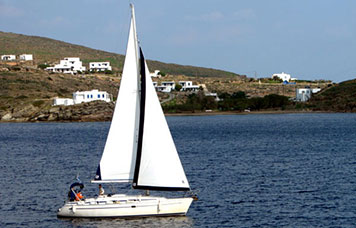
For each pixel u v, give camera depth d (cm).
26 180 10794
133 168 6975
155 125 6950
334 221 7169
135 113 6962
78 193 7306
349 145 17275
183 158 14375
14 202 8525
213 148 17212
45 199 8769
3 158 15212
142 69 6925
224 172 11488
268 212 7688
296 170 11631
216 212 7688
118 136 6938
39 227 6944
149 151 6931
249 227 6944
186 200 7100
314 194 8881
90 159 14575
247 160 13650
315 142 18675
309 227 6925
